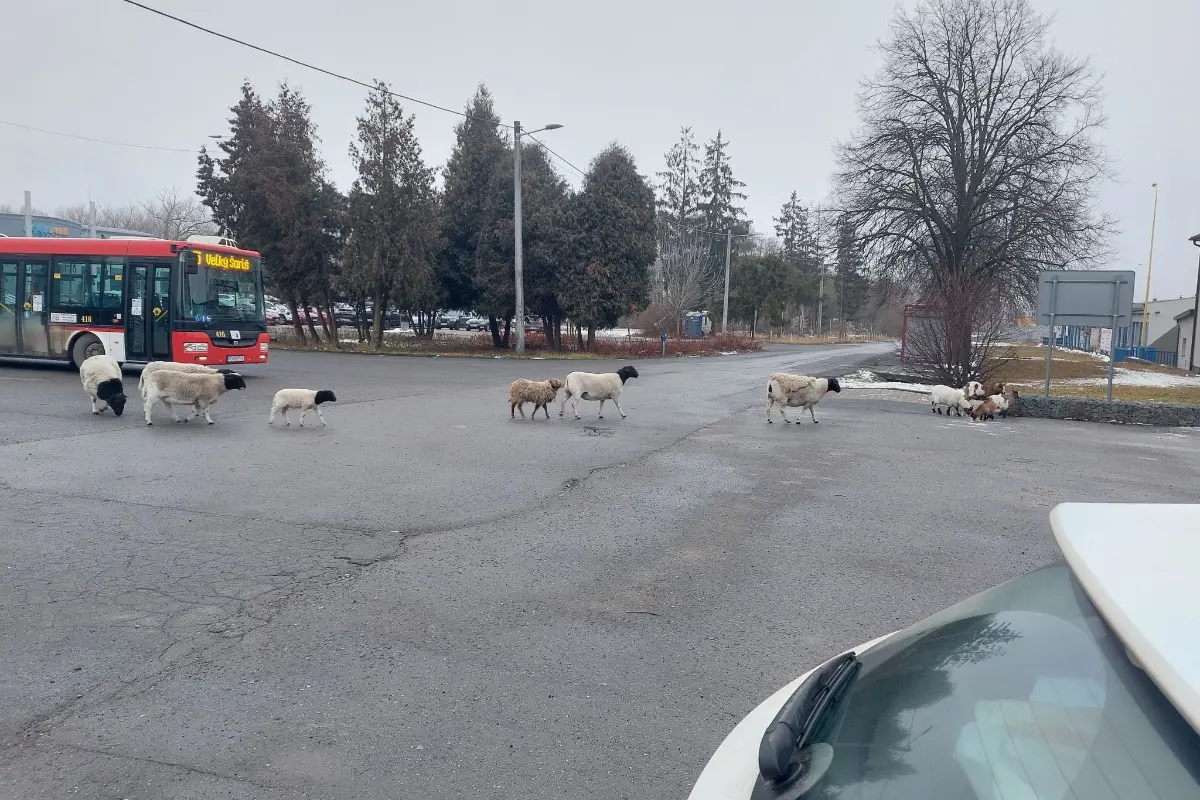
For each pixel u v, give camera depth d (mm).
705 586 5797
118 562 5980
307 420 13242
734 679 4328
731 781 1921
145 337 18141
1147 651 1299
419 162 33000
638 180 35094
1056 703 1503
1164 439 13992
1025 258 29562
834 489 9125
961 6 31781
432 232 33531
